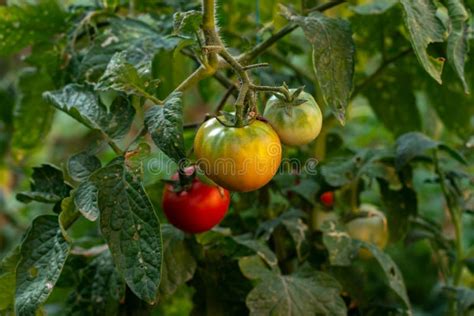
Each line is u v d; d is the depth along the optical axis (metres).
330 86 0.75
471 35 0.90
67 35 0.93
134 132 1.71
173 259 0.84
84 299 0.85
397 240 0.96
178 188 0.82
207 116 0.72
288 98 0.71
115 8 0.98
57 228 0.73
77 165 0.75
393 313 0.92
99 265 0.85
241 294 0.88
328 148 1.05
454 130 1.08
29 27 0.94
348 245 0.87
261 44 0.81
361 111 1.55
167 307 1.11
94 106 0.75
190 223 0.82
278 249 0.93
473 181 0.97
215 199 0.82
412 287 1.71
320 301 0.81
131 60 0.84
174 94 0.69
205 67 0.72
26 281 0.70
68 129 2.04
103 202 0.69
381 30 0.99
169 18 0.89
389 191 0.95
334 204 1.01
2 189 1.72
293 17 0.78
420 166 1.19
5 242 1.72
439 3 0.83
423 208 1.51
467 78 0.98
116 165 0.70
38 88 1.03
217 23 0.75
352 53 0.76
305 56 1.26
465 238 1.67
